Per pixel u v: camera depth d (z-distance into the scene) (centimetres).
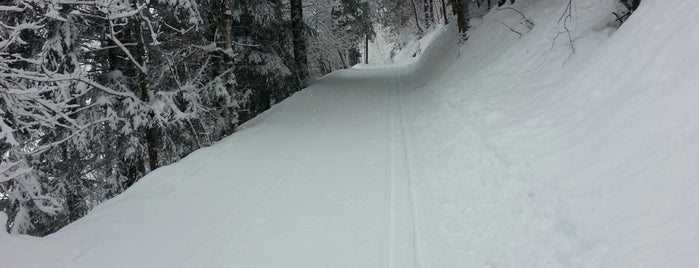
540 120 657
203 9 1090
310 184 673
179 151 1160
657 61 499
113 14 691
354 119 1104
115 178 1120
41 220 998
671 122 408
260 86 1508
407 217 541
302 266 447
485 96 939
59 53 895
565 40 871
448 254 448
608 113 518
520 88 858
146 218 568
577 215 406
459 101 1019
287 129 1030
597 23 835
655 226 332
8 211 855
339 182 674
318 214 564
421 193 610
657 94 458
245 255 473
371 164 748
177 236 518
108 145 1072
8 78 643
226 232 526
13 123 701
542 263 377
